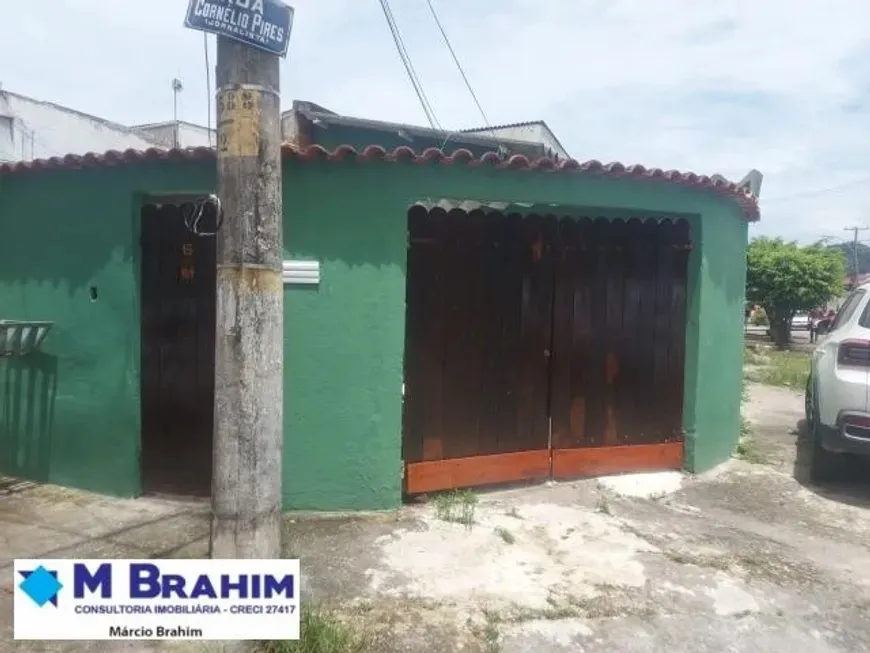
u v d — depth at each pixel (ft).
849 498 17.99
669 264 19.07
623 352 18.72
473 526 14.97
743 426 26.27
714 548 14.30
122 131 37.76
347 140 32.55
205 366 16.21
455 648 10.36
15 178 17.28
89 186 16.44
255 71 9.98
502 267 17.35
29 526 14.75
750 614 11.69
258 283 10.07
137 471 16.43
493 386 17.40
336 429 15.48
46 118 32.60
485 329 17.24
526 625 11.04
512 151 34.91
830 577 13.19
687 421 19.26
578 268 18.16
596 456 18.49
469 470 16.98
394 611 11.28
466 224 16.89
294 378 15.28
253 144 9.97
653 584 12.53
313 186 15.11
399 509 15.85
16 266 17.52
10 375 17.72
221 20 9.66
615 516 15.92
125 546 13.66
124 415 16.42
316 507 15.49
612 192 17.30
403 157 15.19
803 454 22.45
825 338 21.16
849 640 11.16
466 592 12.01
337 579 12.32
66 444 17.16
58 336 17.04
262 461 10.25
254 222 10.00
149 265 16.40
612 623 11.20
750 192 20.70
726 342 20.49
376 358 15.51
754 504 17.31
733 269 20.76
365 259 15.35
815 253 75.15
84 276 16.66
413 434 16.51
